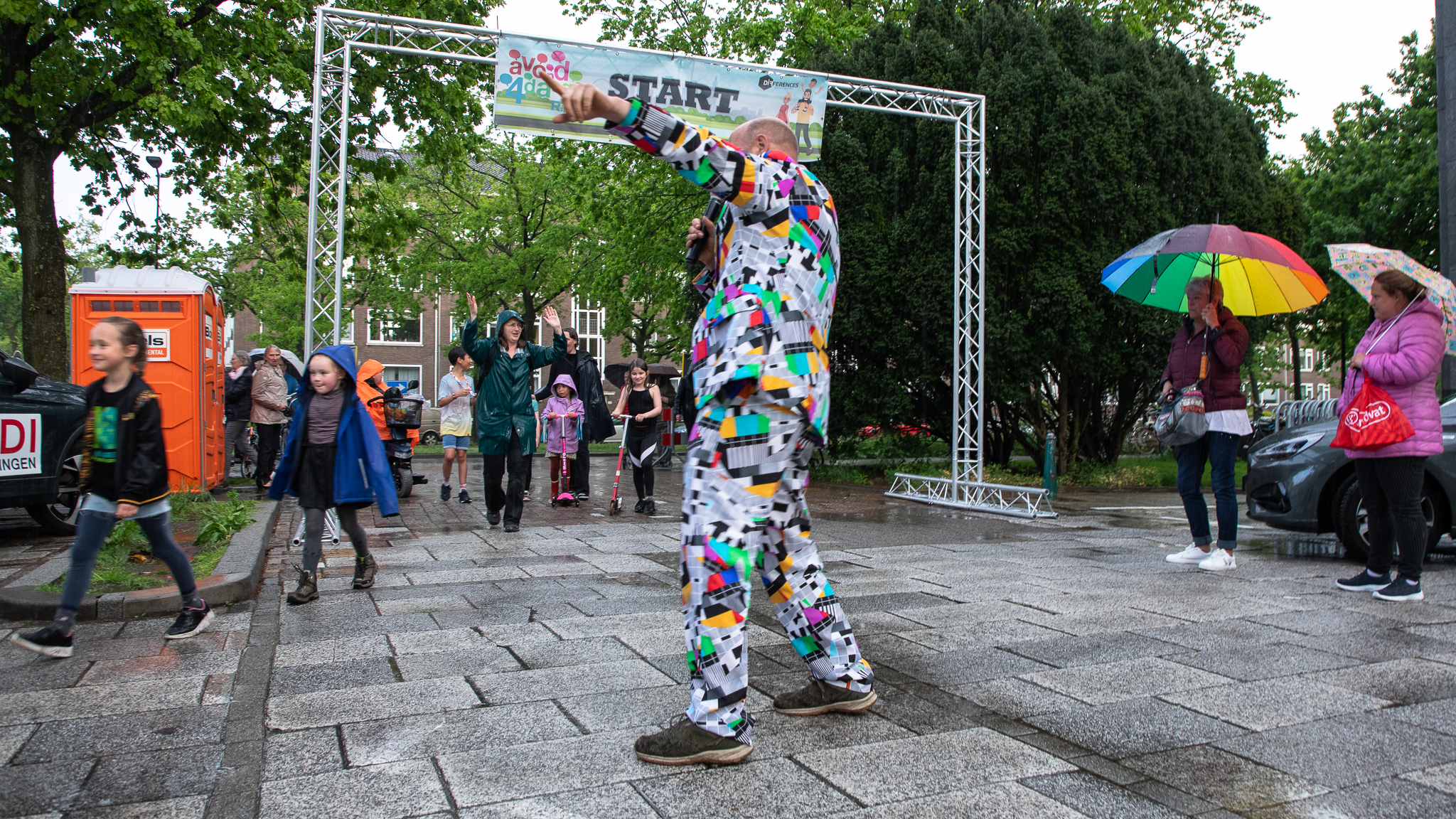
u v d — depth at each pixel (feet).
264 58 43.16
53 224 42.98
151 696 10.27
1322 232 70.33
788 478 8.58
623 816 7.02
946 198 42.22
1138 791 7.48
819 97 31.17
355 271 52.90
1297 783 7.65
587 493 34.68
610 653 12.03
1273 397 162.50
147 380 32.32
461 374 34.58
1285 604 14.98
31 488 22.07
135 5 36.32
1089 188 41.98
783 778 7.75
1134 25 64.54
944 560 20.21
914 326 44.62
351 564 19.65
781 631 13.26
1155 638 12.67
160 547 12.91
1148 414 54.80
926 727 9.07
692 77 29.45
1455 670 11.02
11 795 7.54
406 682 10.71
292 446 15.90
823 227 8.38
